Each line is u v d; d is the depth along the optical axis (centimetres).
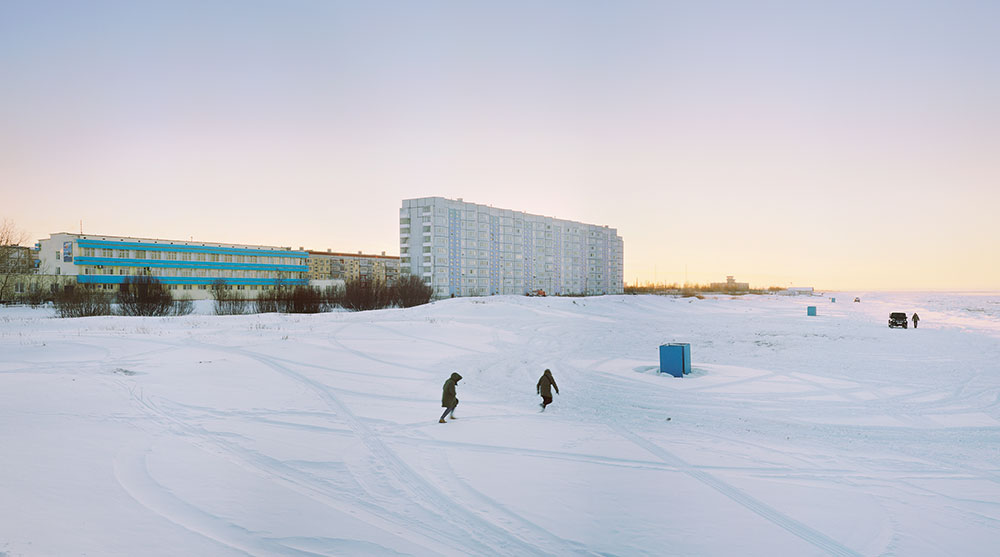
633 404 1752
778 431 1438
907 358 2850
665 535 807
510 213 12669
